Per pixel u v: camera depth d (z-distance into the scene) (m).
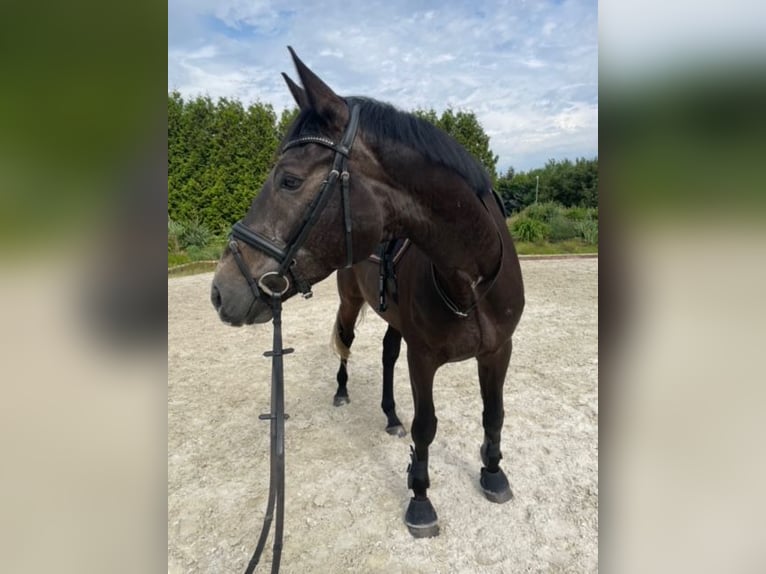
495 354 2.18
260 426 3.46
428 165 1.59
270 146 13.91
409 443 3.10
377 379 4.29
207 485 2.75
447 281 1.80
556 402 3.57
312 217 1.46
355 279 3.17
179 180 13.41
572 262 10.80
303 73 1.45
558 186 15.14
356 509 2.46
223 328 6.32
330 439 3.21
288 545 2.22
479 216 1.72
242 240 1.50
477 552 2.13
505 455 2.86
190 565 2.14
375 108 1.58
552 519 2.31
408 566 2.07
